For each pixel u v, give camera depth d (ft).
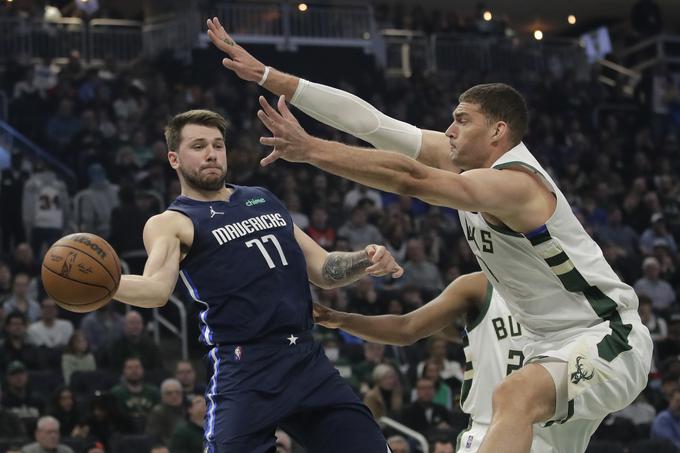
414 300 47.96
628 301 16.81
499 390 15.84
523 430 15.44
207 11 80.18
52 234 52.54
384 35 88.28
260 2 85.35
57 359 42.24
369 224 56.44
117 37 81.56
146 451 35.42
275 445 17.04
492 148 16.89
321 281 18.26
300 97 17.92
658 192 71.67
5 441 34.65
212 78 78.28
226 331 17.06
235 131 67.00
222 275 17.08
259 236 17.47
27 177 54.24
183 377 39.50
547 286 16.74
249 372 16.89
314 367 17.34
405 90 78.38
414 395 41.42
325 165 15.28
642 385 16.72
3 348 41.29
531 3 104.17
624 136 84.33
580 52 91.15
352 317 19.38
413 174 15.34
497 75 85.20
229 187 18.19
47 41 78.48
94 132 62.34
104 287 15.80
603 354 16.26
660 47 94.32
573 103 84.58
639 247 61.93
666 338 49.16
